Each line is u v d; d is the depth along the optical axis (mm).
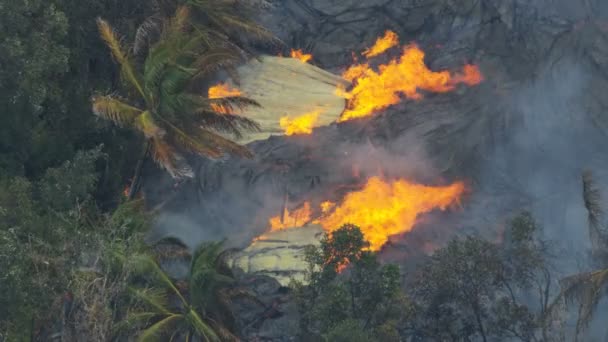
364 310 70125
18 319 64500
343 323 66250
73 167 78500
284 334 79438
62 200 76688
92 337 61844
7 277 63125
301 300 72000
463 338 72375
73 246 64938
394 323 70188
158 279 67812
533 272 80938
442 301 71688
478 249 71625
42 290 64438
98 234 64688
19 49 78375
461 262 71375
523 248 73750
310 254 72062
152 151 79500
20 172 81500
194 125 77938
